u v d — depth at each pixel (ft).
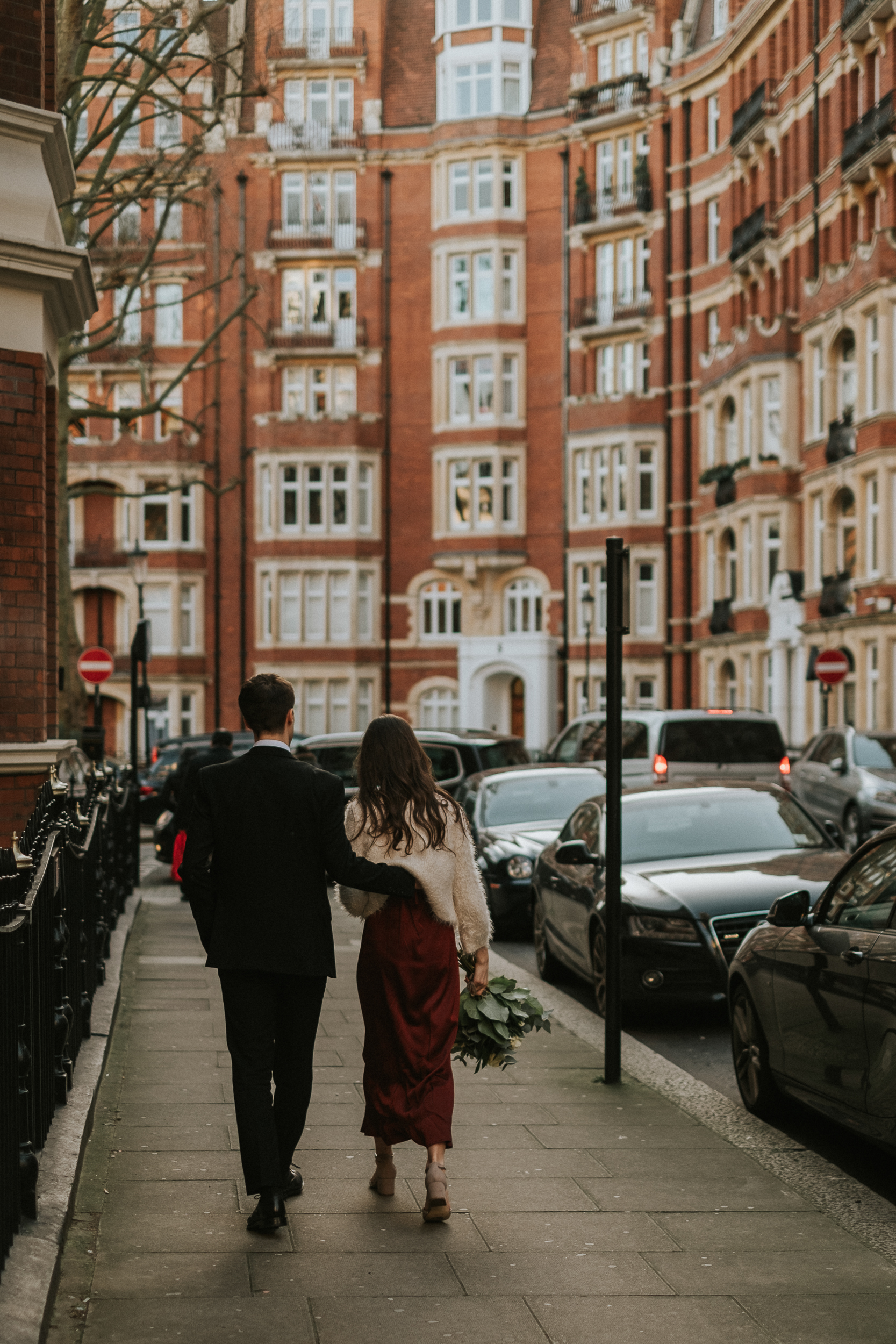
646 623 149.59
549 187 157.17
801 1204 19.07
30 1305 13.64
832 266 110.22
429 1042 18.33
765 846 36.37
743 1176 20.38
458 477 158.92
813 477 114.32
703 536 138.41
